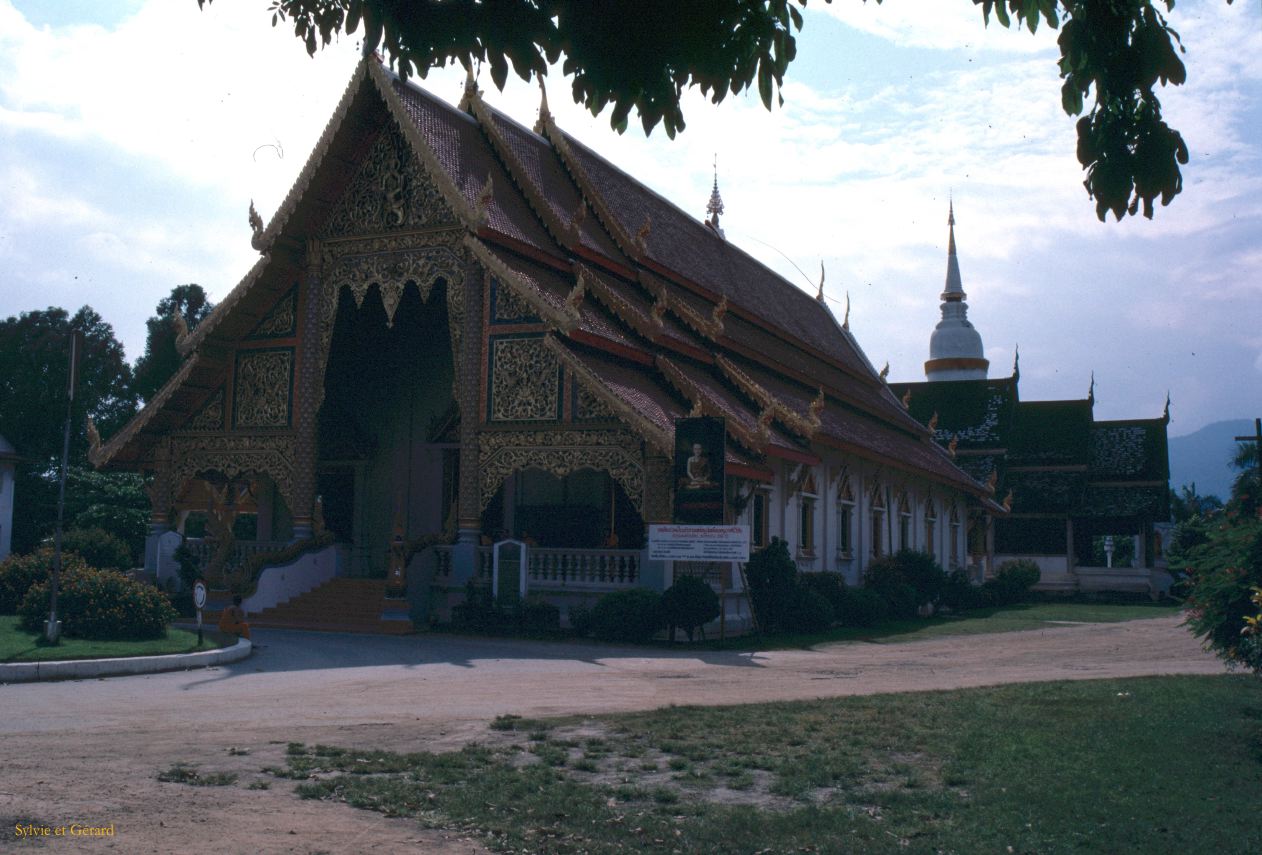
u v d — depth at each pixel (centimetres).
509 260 2773
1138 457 6506
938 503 4991
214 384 3088
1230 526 1330
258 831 792
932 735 1189
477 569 2719
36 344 5106
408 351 3303
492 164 3048
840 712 1350
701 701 1495
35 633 1945
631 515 3081
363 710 1378
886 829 825
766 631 2864
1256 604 1241
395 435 3284
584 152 3600
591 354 2709
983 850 770
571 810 871
